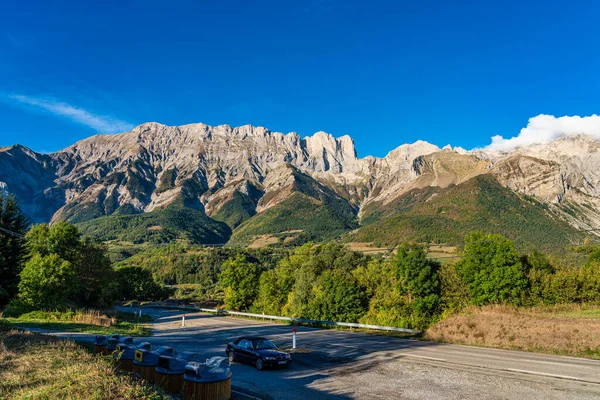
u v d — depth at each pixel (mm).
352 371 17938
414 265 45406
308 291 49219
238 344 20672
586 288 42344
